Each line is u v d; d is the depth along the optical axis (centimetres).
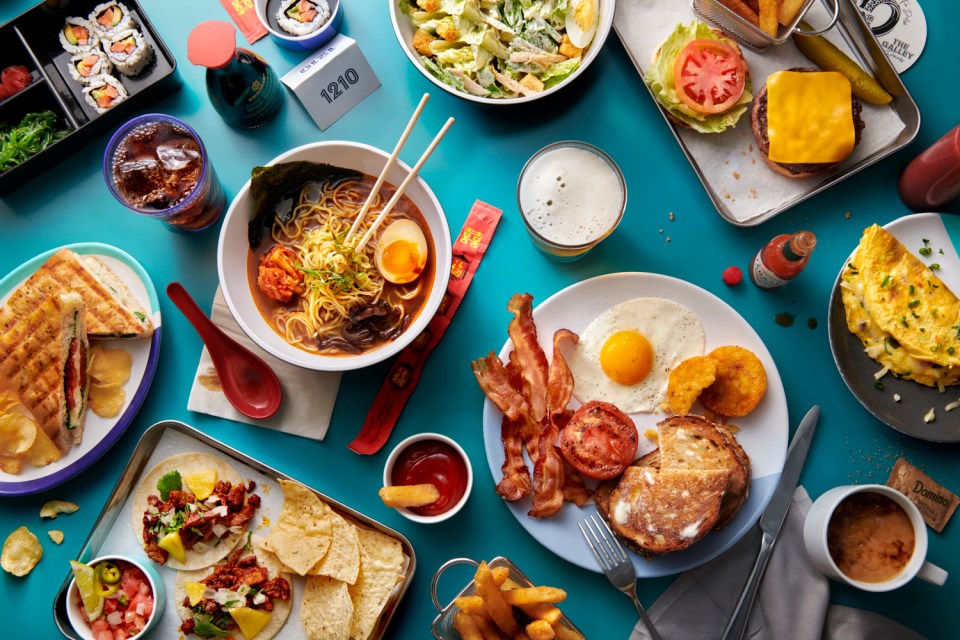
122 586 85
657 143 92
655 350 86
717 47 87
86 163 92
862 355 88
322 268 86
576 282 89
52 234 92
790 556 86
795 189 90
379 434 89
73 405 86
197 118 93
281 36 90
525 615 82
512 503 85
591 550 84
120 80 92
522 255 91
